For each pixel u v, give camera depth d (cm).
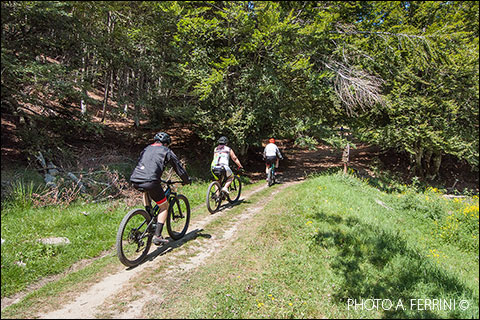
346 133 1444
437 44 1166
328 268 389
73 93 827
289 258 395
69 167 830
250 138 1220
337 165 1714
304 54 1085
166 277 329
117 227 512
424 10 1404
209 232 486
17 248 386
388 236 539
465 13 1430
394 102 1297
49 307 266
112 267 352
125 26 1086
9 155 852
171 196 437
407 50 1197
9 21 759
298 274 357
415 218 816
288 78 1222
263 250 409
